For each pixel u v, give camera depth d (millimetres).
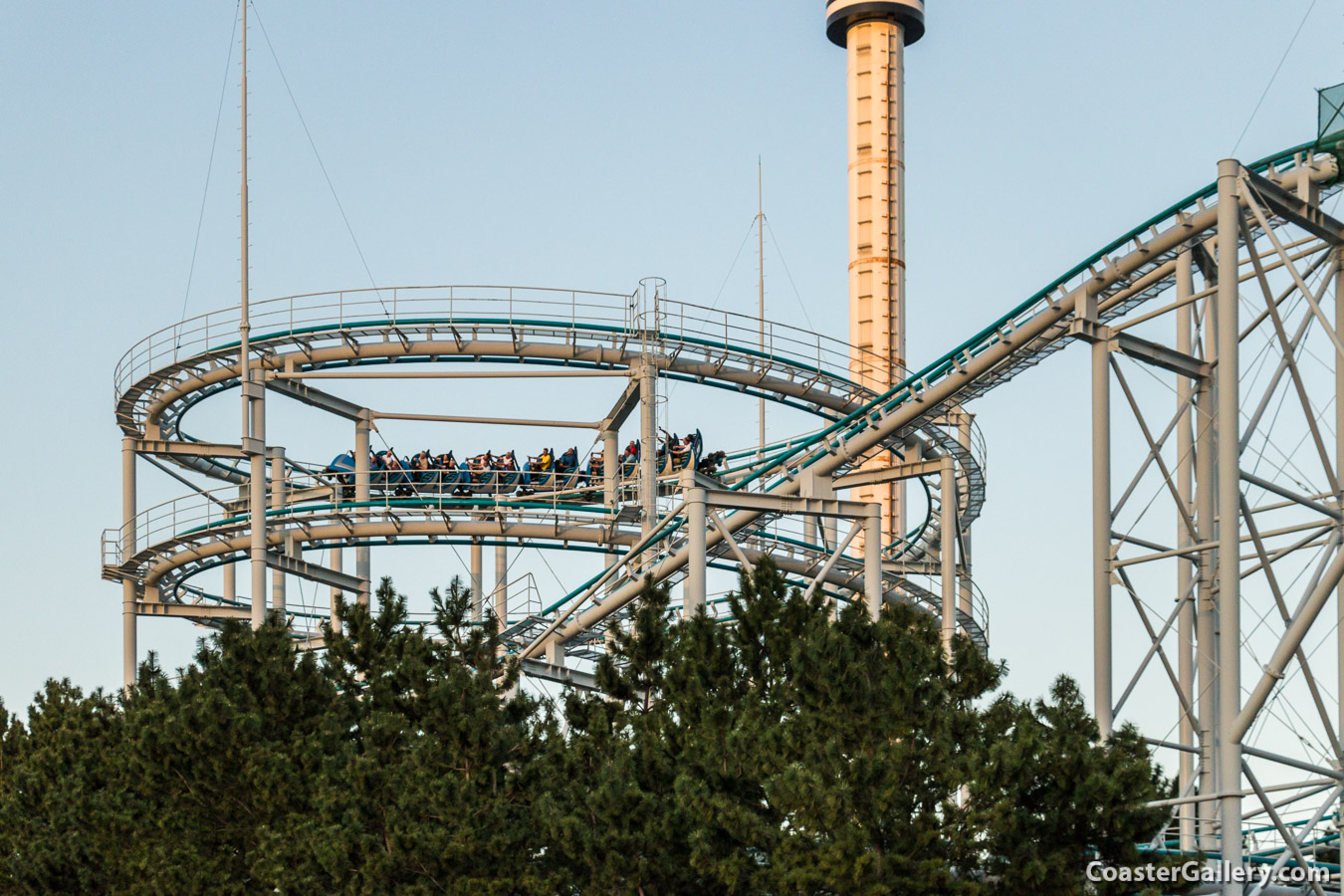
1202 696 46938
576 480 69062
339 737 39250
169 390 66000
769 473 57406
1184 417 49844
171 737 39250
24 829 43688
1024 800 32219
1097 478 45125
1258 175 41906
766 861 33781
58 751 46000
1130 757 32250
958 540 69688
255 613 60656
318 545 65562
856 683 33562
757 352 64125
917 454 67000
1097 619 44438
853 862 31047
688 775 33875
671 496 64438
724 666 36844
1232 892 38719
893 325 93125
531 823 35125
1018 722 32906
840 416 67188
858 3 96000
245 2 64188
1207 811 46531
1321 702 41000
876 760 31859
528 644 65500
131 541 66188
